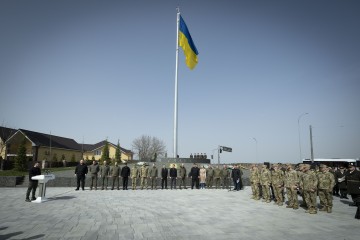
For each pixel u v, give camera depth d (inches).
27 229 313.0
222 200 595.8
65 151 2485.2
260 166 645.9
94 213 414.9
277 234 308.2
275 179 542.6
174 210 454.9
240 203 555.2
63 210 436.8
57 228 319.3
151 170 823.7
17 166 1354.6
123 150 3112.7
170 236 293.6
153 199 585.3
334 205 551.2
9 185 806.5
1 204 493.0
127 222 358.0
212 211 453.7
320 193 474.0
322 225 356.5
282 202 534.3
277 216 418.3
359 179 522.3
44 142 2177.7
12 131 2050.9
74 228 320.2
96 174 756.6
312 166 537.6
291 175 505.0
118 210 444.1
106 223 350.0
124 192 716.7
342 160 1165.1
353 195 534.6
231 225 351.9
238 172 844.0
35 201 521.0
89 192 700.0
